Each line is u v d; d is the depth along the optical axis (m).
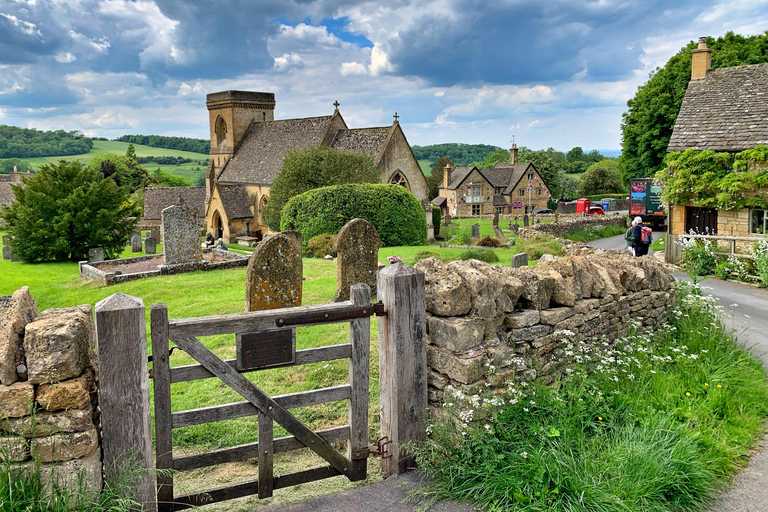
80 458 3.80
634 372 6.91
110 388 3.87
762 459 5.49
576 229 41.75
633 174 47.12
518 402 5.39
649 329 8.48
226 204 50.72
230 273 18.31
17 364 3.75
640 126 44.44
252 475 5.57
